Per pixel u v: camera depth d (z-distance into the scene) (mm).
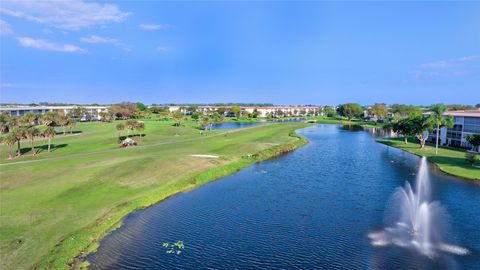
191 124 188375
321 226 37406
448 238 34344
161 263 28828
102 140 102250
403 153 90188
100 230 34562
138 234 34656
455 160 75062
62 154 77812
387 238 34219
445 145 103188
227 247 32062
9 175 53656
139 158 68312
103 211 39344
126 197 45312
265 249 31734
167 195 48562
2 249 29266
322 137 136000
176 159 68438
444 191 50906
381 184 55562
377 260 29703
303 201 46406
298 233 35438
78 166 60750
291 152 92375
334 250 31641
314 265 28875
